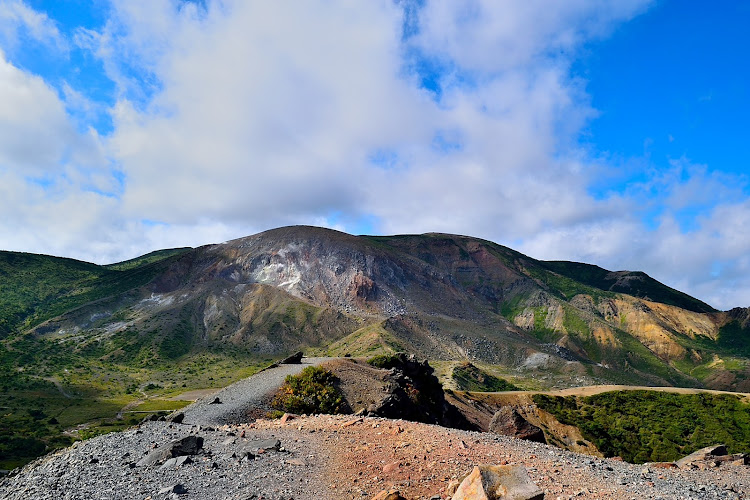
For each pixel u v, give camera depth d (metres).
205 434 21.55
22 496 13.00
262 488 13.99
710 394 103.12
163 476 14.70
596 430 86.62
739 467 23.42
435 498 12.91
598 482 16.02
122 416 103.19
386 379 45.59
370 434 21.80
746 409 93.56
